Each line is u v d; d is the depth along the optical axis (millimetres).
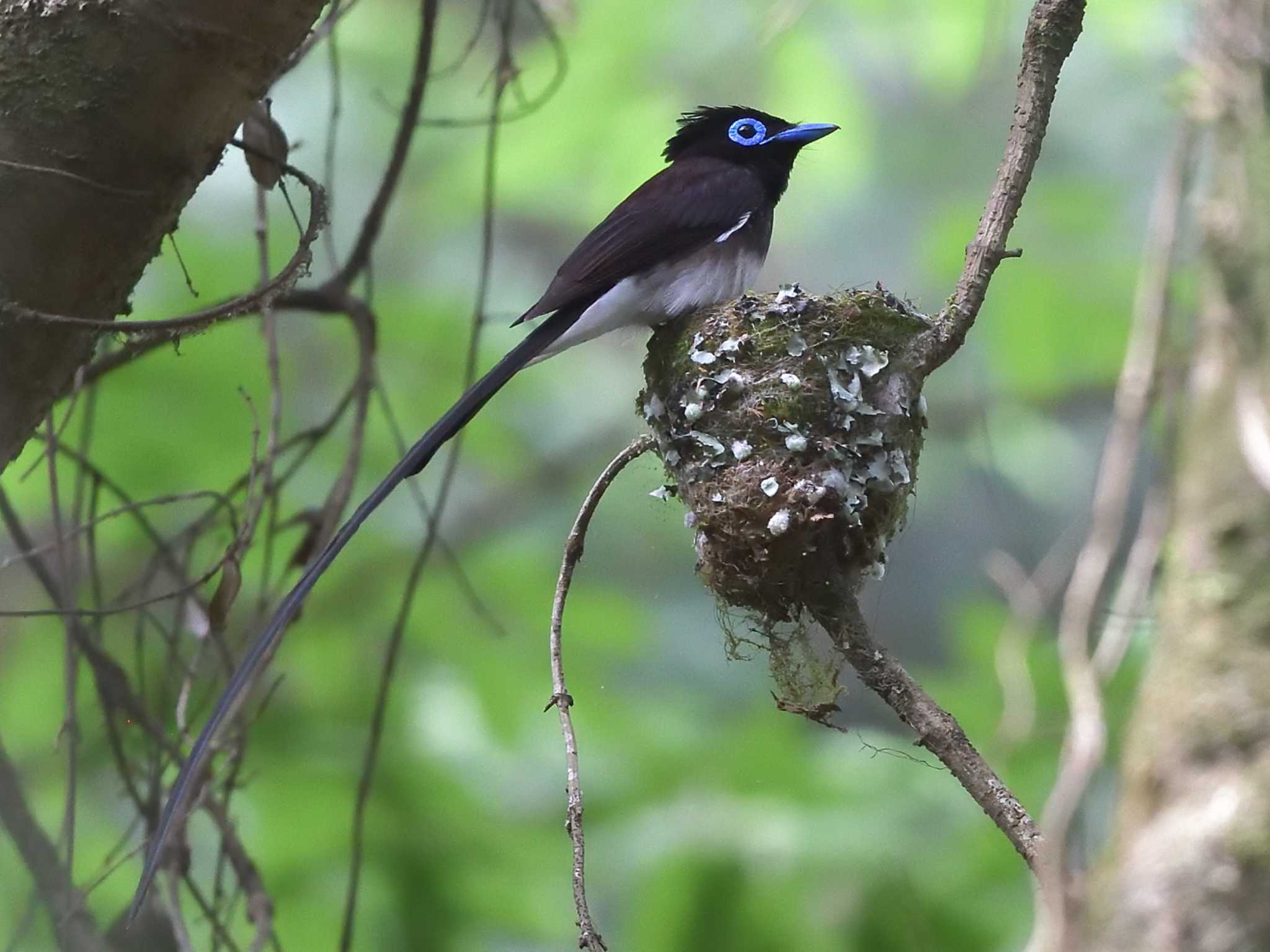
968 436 15031
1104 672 5512
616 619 11891
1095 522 5770
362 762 10312
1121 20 14734
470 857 10094
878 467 7449
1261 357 4988
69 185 5531
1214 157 5570
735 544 7305
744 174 10352
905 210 16531
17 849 7469
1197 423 5109
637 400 8320
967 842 10062
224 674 8648
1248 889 4250
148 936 7609
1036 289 13359
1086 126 15453
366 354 8609
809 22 14305
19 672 10430
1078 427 15117
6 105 5488
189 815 7457
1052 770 9891
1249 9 5723
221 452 10734
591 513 7699
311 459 12273
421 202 16016
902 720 6359
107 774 10000
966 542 16297
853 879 9805
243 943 9453
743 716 12047
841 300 7898
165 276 11203
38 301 5590
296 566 8359
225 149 6262
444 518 15648
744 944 9719
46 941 8281
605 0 14234
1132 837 4535
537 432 15633
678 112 14328
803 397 7527
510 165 14531
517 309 17047
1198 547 4812
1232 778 4402
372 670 11195
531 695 11430
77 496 7949
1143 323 5961
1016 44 16125
